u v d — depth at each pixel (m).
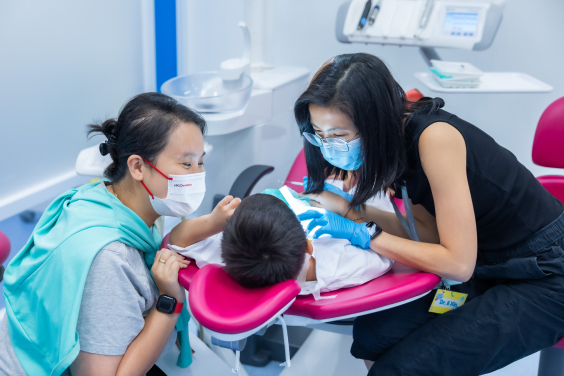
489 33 1.96
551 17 2.23
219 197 2.13
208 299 0.79
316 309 0.87
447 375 1.06
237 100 1.75
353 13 2.04
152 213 1.03
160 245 1.10
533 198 1.07
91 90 2.15
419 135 0.97
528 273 1.05
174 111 0.94
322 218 1.03
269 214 0.81
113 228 0.94
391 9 2.03
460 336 1.05
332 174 1.26
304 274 0.93
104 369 0.88
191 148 0.94
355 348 1.24
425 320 1.12
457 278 0.98
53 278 0.90
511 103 2.44
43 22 1.85
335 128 0.96
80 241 0.89
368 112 0.93
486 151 1.02
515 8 2.26
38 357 0.92
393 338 1.14
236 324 0.74
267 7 2.16
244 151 1.98
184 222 1.04
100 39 2.12
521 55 2.34
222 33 2.62
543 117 1.62
